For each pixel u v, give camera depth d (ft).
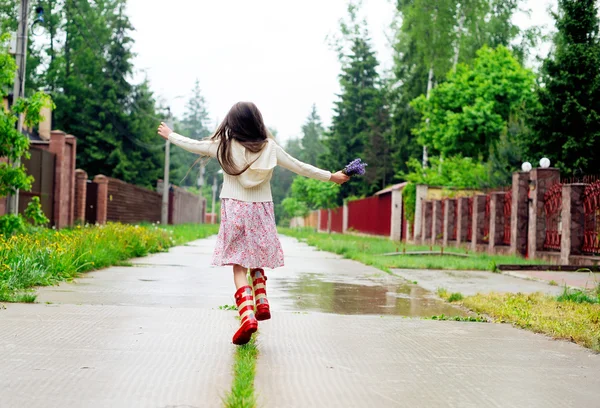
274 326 16.97
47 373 10.94
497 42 107.96
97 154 135.13
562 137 68.18
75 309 18.34
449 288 30.17
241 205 13.98
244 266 13.79
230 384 10.50
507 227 65.98
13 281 22.89
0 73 41.52
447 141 95.91
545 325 17.89
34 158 62.13
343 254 60.64
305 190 189.37
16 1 129.08
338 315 19.49
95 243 37.58
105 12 146.61
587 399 10.47
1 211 54.49
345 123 176.76
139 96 148.36
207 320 17.19
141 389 10.09
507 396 10.49
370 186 157.89
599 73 67.31
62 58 141.49
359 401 9.86
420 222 96.78
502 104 94.12
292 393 10.18
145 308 19.07
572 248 49.55
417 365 12.66
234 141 13.92
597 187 47.73
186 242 77.25
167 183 121.08
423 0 101.24
